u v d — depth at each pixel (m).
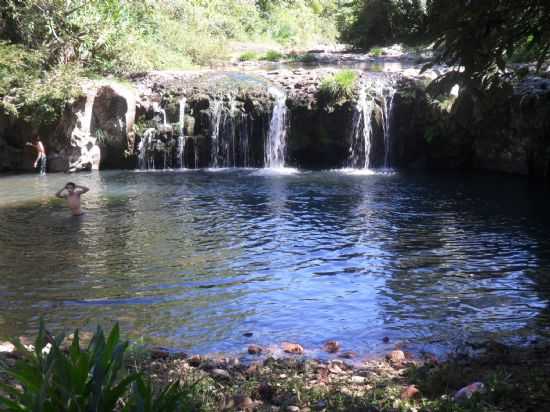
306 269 10.71
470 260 11.12
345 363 6.55
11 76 23.69
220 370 6.04
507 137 20.59
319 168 22.72
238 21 41.84
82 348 7.05
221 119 23.11
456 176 20.31
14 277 10.37
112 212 15.27
